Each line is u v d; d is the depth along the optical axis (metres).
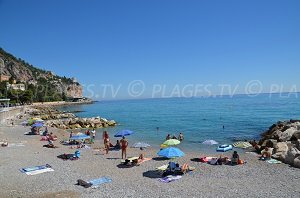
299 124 41.94
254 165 26.30
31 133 47.88
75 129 62.22
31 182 21.44
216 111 111.38
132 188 20.05
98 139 46.56
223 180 21.86
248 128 58.81
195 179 22.20
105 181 21.62
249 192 18.97
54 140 42.19
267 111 105.75
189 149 36.16
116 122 74.25
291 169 24.56
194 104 185.25
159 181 21.72
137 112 123.31
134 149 36.41
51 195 18.48
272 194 18.53
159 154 24.30
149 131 56.81
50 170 24.59
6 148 34.78
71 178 22.47
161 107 161.75
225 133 51.69
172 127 63.06
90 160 29.05
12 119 75.31
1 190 19.70
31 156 30.27
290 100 192.88
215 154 32.56
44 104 180.25
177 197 18.22
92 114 116.38
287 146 30.72
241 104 160.75
